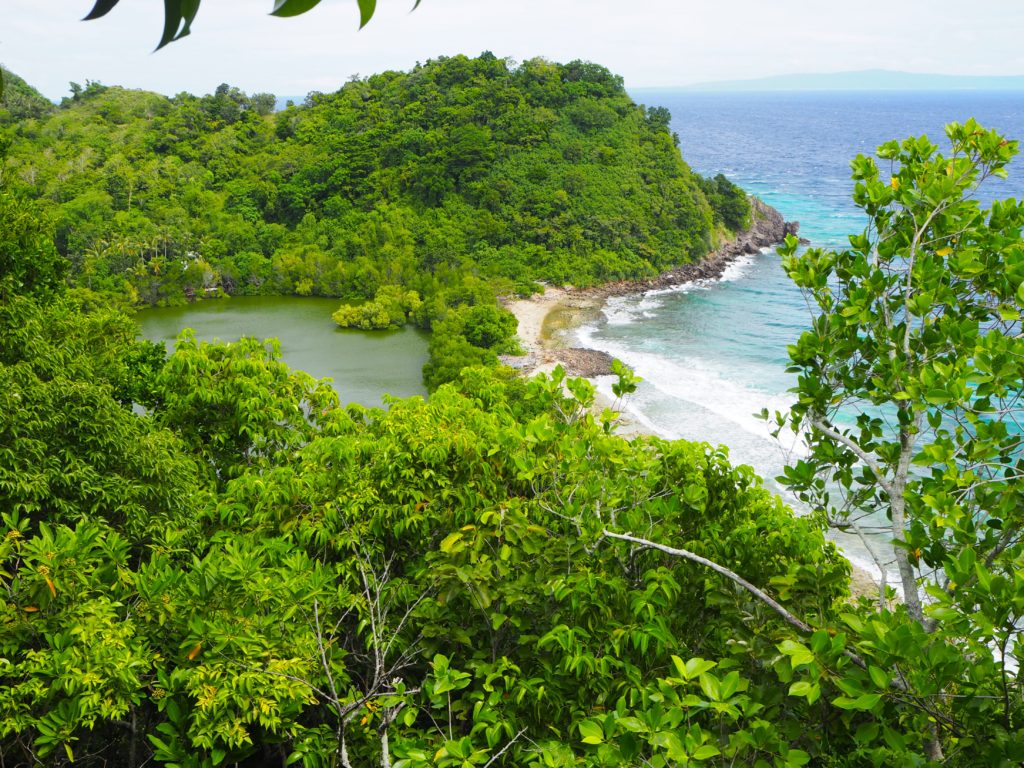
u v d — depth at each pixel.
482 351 52.06
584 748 5.06
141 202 95.69
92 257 75.44
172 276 73.75
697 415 43.69
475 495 7.38
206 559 6.39
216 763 5.20
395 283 74.75
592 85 110.00
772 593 5.89
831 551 7.87
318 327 66.19
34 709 5.72
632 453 7.69
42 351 11.48
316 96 132.25
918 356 4.91
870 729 3.64
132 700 5.33
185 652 5.74
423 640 6.29
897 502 4.58
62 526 5.98
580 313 68.38
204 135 118.19
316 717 6.96
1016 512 4.20
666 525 6.52
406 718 4.83
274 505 8.59
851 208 117.12
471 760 4.17
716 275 81.88
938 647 3.36
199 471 12.66
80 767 6.22
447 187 94.12
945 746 4.31
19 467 9.04
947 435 4.67
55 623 5.54
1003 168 5.05
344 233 88.31
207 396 13.07
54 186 97.75
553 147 98.00
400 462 7.92
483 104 107.69
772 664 3.87
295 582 6.09
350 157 101.69
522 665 6.36
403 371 54.47
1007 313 4.49
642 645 5.13
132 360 20.08
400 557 8.29
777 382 49.41
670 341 59.31
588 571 5.84
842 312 5.12
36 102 142.25
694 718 4.79
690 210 87.69
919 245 5.10
